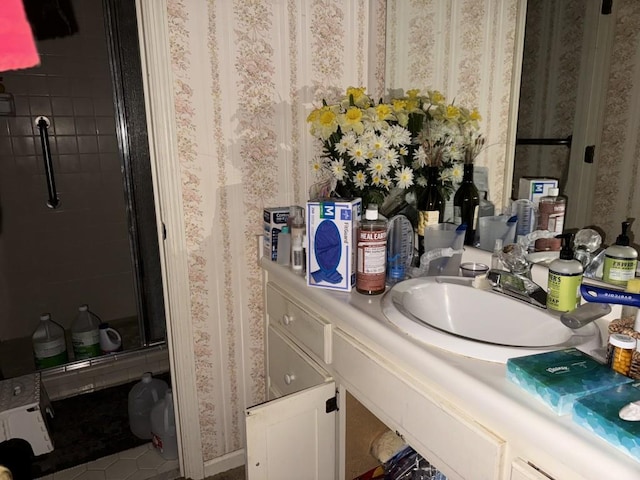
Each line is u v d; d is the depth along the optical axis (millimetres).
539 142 1079
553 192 1054
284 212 1344
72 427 1943
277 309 1343
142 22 1260
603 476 503
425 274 1137
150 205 2340
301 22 1424
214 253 1453
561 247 972
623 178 899
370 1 1508
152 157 1354
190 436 1556
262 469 993
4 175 2475
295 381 1246
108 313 2836
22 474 1602
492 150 1209
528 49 1092
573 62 980
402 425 842
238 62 1360
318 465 1083
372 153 1177
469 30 1247
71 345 2508
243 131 1409
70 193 2637
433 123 1286
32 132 2504
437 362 727
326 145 1281
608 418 526
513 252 1044
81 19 2518
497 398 629
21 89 2445
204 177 1387
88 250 2730
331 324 1060
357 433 1112
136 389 1906
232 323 1533
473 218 1265
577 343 753
